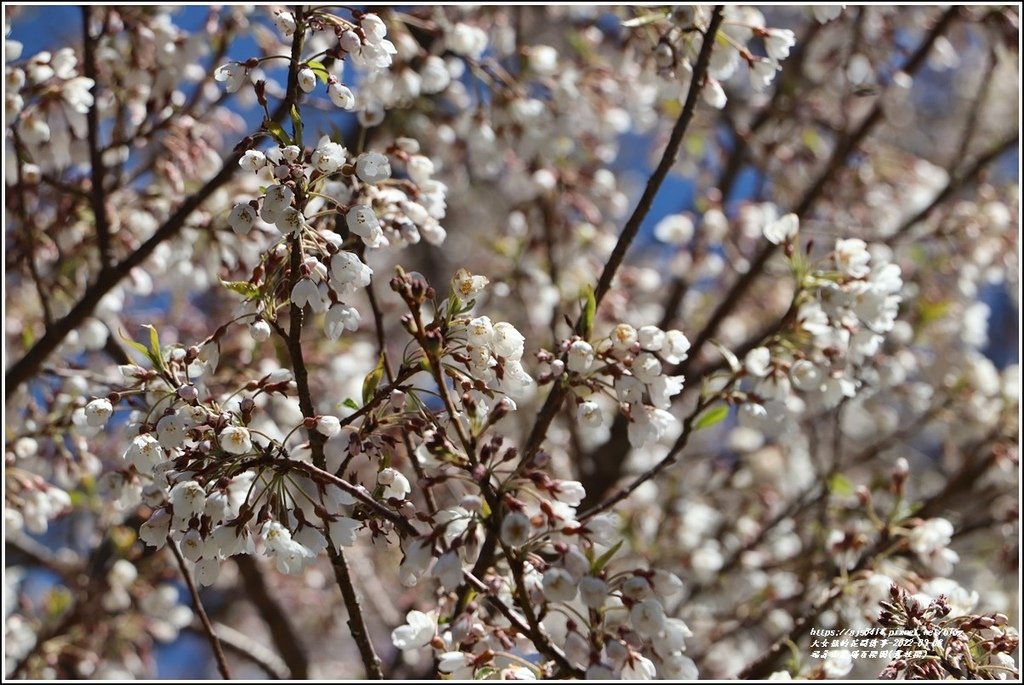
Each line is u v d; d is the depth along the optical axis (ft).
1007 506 19.85
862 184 23.56
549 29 22.49
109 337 16.21
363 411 8.68
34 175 14.53
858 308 11.52
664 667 8.30
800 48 24.07
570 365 9.32
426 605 19.57
